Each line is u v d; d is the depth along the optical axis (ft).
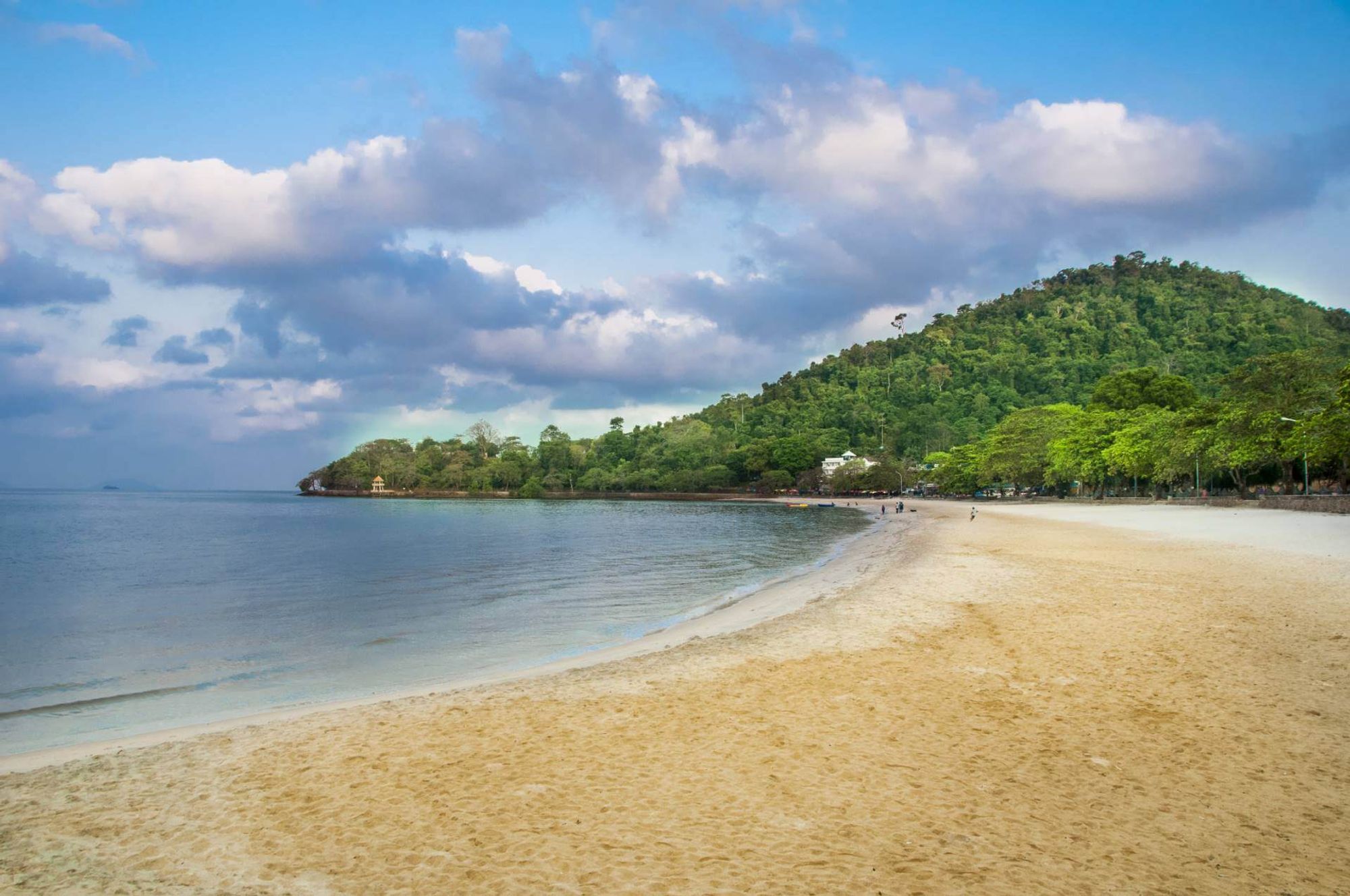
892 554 127.24
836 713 35.58
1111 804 25.00
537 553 151.33
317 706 43.19
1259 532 132.98
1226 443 232.73
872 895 19.29
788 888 19.70
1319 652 44.88
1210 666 42.37
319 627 71.92
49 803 26.58
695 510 428.15
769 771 28.32
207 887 20.30
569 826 23.76
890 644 51.19
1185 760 28.68
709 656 49.16
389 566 127.54
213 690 49.44
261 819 24.84
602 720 35.40
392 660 57.57
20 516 347.97
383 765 29.81
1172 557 101.24
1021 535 156.04
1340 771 27.45
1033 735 31.94
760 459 625.41
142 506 510.58
